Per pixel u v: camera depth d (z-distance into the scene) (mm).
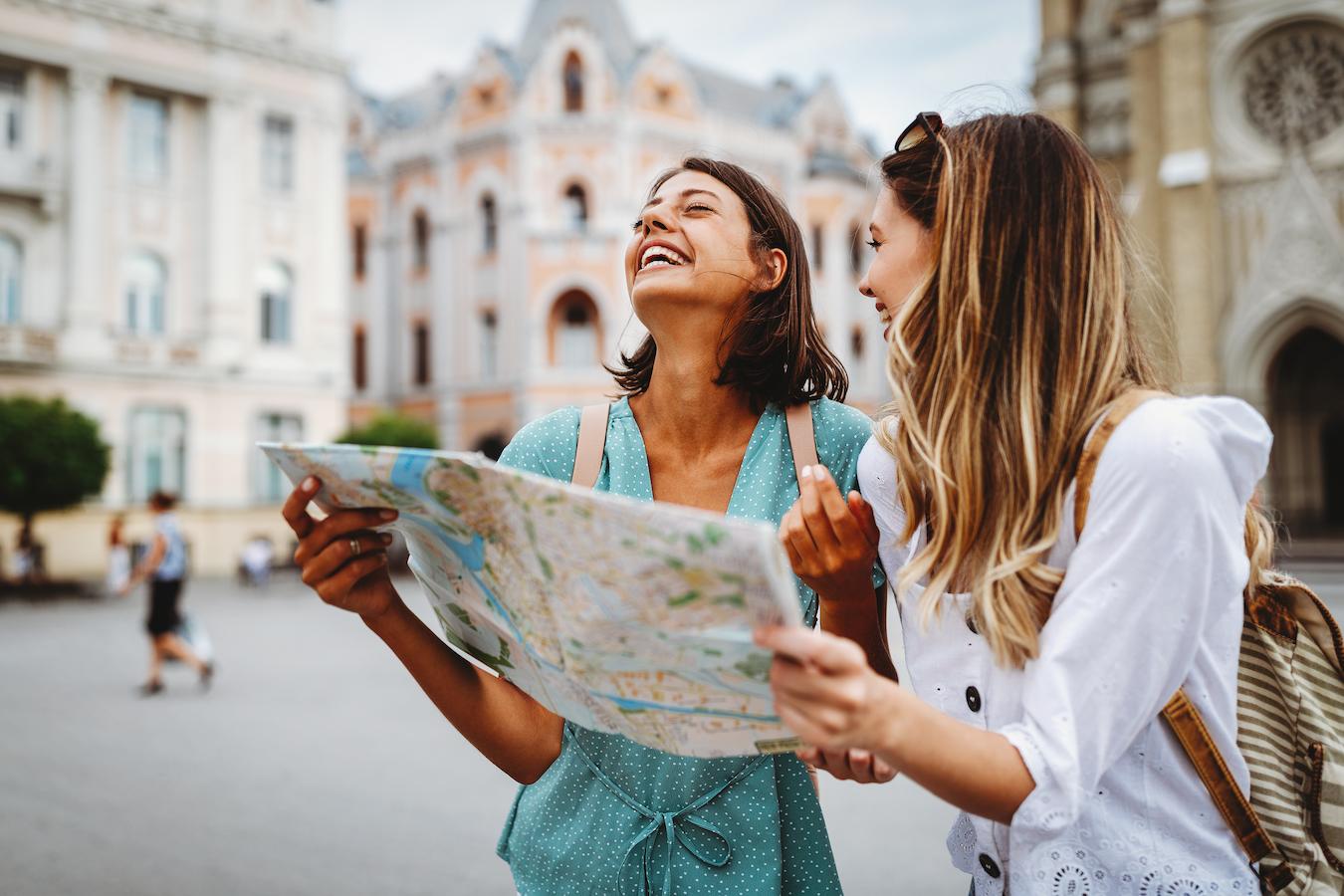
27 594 22625
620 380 2066
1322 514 31250
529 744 1730
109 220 27031
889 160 1703
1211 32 29125
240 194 28797
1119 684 1246
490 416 34750
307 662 12656
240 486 28703
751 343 1855
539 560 1270
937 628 1499
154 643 10594
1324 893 1410
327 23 30391
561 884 1758
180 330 28219
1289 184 27750
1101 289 1435
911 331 1534
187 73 27953
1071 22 33062
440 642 1623
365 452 1284
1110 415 1352
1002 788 1165
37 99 26219
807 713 1085
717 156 1945
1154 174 30016
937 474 1435
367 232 38750
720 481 1894
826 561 1576
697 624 1160
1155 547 1263
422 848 5527
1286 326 27953
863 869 5207
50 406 22484
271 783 6879
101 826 5910
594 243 32812
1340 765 1450
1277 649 1504
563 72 34344
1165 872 1363
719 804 1713
